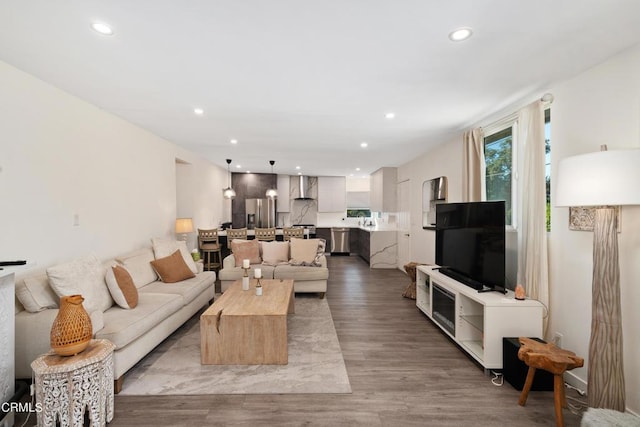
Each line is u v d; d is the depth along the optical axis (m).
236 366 2.63
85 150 3.07
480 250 3.03
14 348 2.13
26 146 2.45
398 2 1.55
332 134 4.31
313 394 2.23
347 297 4.77
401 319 3.79
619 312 1.86
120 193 3.65
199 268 4.36
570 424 1.95
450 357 2.81
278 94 2.82
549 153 2.71
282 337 2.67
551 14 1.65
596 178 1.75
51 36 1.88
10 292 1.93
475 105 3.09
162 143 4.64
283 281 3.89
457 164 4.43
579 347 2.38
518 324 2.49
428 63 2.22
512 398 2.20
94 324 2.19
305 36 1.88
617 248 1.86
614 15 1.65
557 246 2.59
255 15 1.66
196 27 1.78
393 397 2.20
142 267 3.58
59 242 2.77
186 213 5.83
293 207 9.48
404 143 4.88
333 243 9.35
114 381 2.23
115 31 1.82
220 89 2.71
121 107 3.23
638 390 1.94
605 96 2.17
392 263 7.30
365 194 9.98
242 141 4.78
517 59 2.15
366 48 2.02
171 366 2.63
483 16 1.67
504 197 3.49
